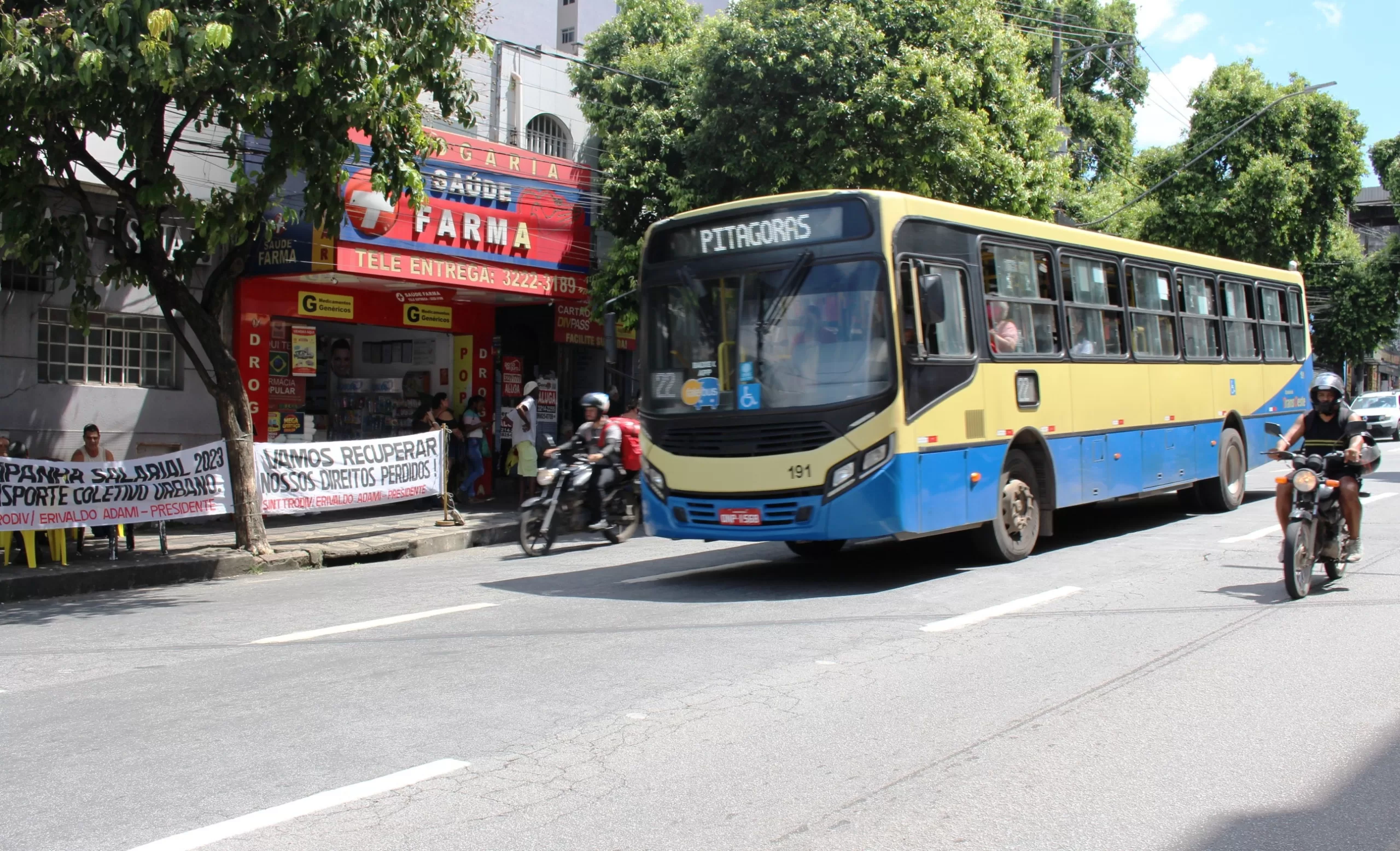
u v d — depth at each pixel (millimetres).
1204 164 29859
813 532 8898
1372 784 4551
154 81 9531
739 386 9234
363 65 10633
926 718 5441
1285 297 16562
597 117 19766
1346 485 8609
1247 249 29281
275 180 10867
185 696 6156
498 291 17688
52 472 11367
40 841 4055
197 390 15531
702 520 9398
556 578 10648
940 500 9289
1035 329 10852
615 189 18500
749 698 5816
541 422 20250
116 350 14859
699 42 17719
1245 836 4039
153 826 4184
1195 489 14484
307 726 5449
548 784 4578
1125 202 30297
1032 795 4434
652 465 9766
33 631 8578
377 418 19500
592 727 5352
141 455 14930
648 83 19266
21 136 9883
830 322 9008
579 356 21797
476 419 18219
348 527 15211
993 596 8617
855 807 4305
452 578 10930
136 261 11977
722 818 4207
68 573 10922
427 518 16078
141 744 5250
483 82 18969
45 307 14094
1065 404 11172
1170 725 5324
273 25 10055
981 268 10125
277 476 13156
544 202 18109
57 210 13961
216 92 10422
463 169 16953
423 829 4109
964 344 9766
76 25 9391
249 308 15992
